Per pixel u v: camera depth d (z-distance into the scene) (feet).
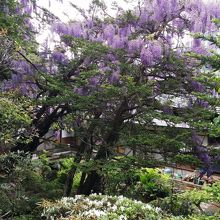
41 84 29.50
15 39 22.77
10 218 20.24
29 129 22.66
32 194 27.09
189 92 27.43
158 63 26.89
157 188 30.17
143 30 28.91
